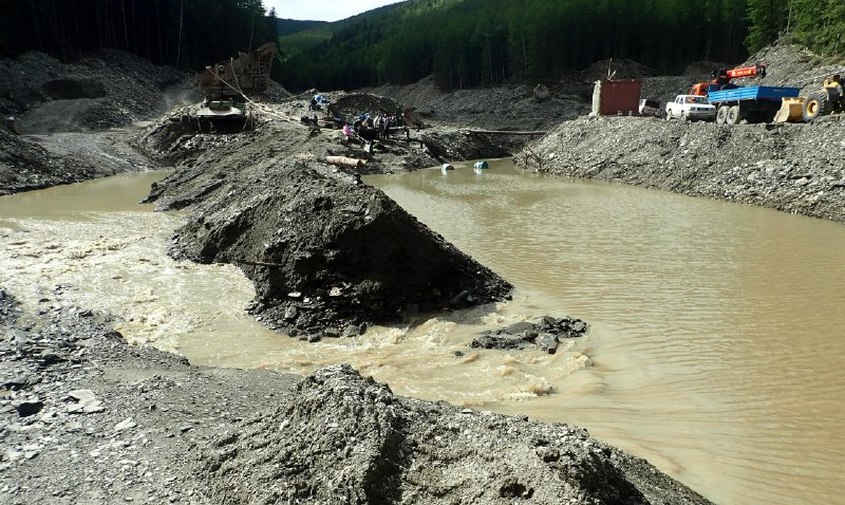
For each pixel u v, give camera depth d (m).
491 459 5.71
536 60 76.12
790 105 29.25
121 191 29.56
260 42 89.81
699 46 76.50
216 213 18.56
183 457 6.50
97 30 65.69
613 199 27.94
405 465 5.85
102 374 9.12
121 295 14.15
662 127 34.78
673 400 9.50
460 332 12.56
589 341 11.88
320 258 13.58
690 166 30.38
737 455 7.98
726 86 35.25
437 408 7.55
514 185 33.34
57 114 45.53
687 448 8.14
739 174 27.53
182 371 9.73
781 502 7.00
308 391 6.71
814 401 9.37
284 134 39.38
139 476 6.17
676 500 6.30
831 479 7.46
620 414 9.07
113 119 48.31
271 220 15.73
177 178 28.97
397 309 13.36
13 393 8.13
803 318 12.66
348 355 11.43
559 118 65.38
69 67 55.44
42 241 18.92
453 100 80.31
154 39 73.19
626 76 71.12
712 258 17.30
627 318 12.96
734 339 11.73
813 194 23.33
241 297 14.16
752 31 60.19
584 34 75.00
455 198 28.62
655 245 18.89
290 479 5.65
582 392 9.81
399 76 103.12
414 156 42.38
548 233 20.84
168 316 13.02
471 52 86.75
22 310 12.52
